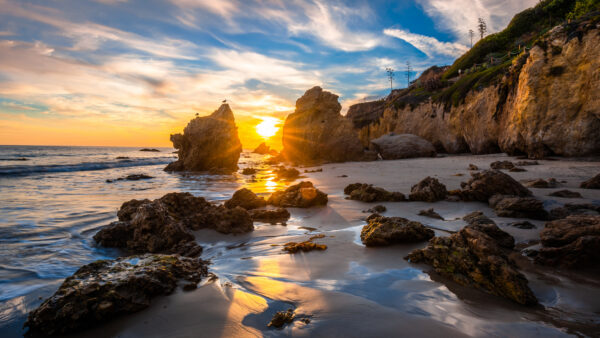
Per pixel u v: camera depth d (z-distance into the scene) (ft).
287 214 28.91
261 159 189.88
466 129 106.01
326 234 22.11
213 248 20.30
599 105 54.95
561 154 61.46
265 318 10.68
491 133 91.04
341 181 54.54
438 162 78.74
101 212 31.60
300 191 34.35
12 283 14.71
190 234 21.80
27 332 10.59
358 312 10.73
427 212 26.35
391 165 81.56
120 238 21.29
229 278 14.43
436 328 9.64
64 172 89.45
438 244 15.60
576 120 58.49
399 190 39.91
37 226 25.80
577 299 11.42
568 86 60.23
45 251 19.71
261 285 13.42
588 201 27.25
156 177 78.59
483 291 12.27
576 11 116.98
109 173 87.35
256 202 33.42
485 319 10.18
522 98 68.69
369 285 13.07
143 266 13.58
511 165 56.08
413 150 110.63
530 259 15.46
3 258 18.19
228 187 56.03
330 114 122.83
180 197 29.04
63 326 10.48
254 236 22.74
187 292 12.73
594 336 9.05
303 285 13.25
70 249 20.30
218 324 10.36
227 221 23.99
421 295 12.03
